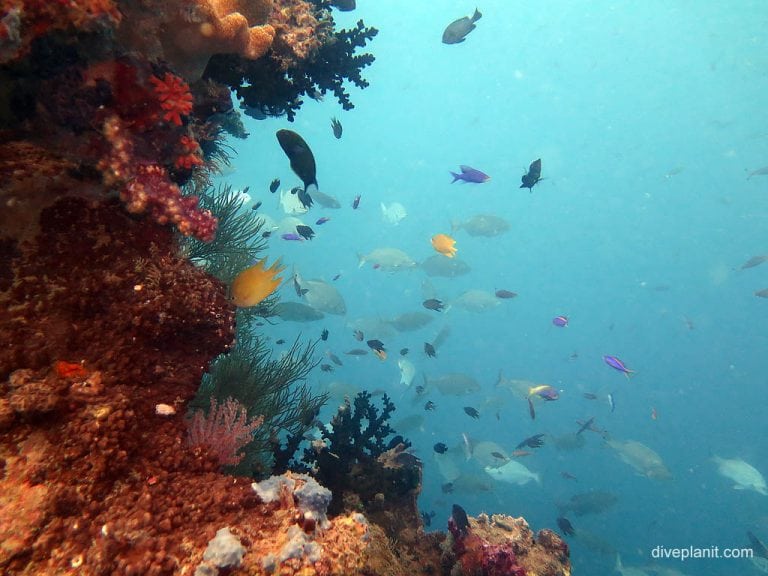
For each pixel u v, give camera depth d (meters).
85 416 2.25
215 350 3.01
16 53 2.31
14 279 2.49
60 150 2.75
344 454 5.27
